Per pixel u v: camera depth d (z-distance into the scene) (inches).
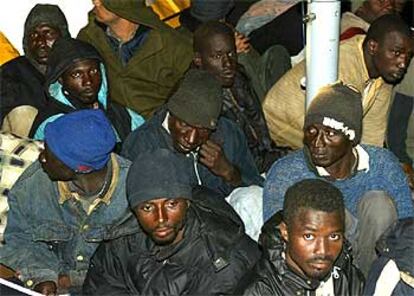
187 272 284.2
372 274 269.4
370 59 336.8
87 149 290.5
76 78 336.5
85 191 299.3
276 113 352.5
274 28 411.2
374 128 353.4
